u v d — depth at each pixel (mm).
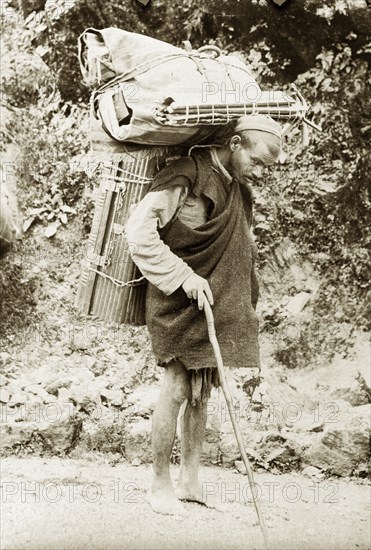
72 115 7672
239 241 5305
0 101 7598
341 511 5488
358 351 7332
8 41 7781
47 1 7613
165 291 5125
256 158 5254
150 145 5227
